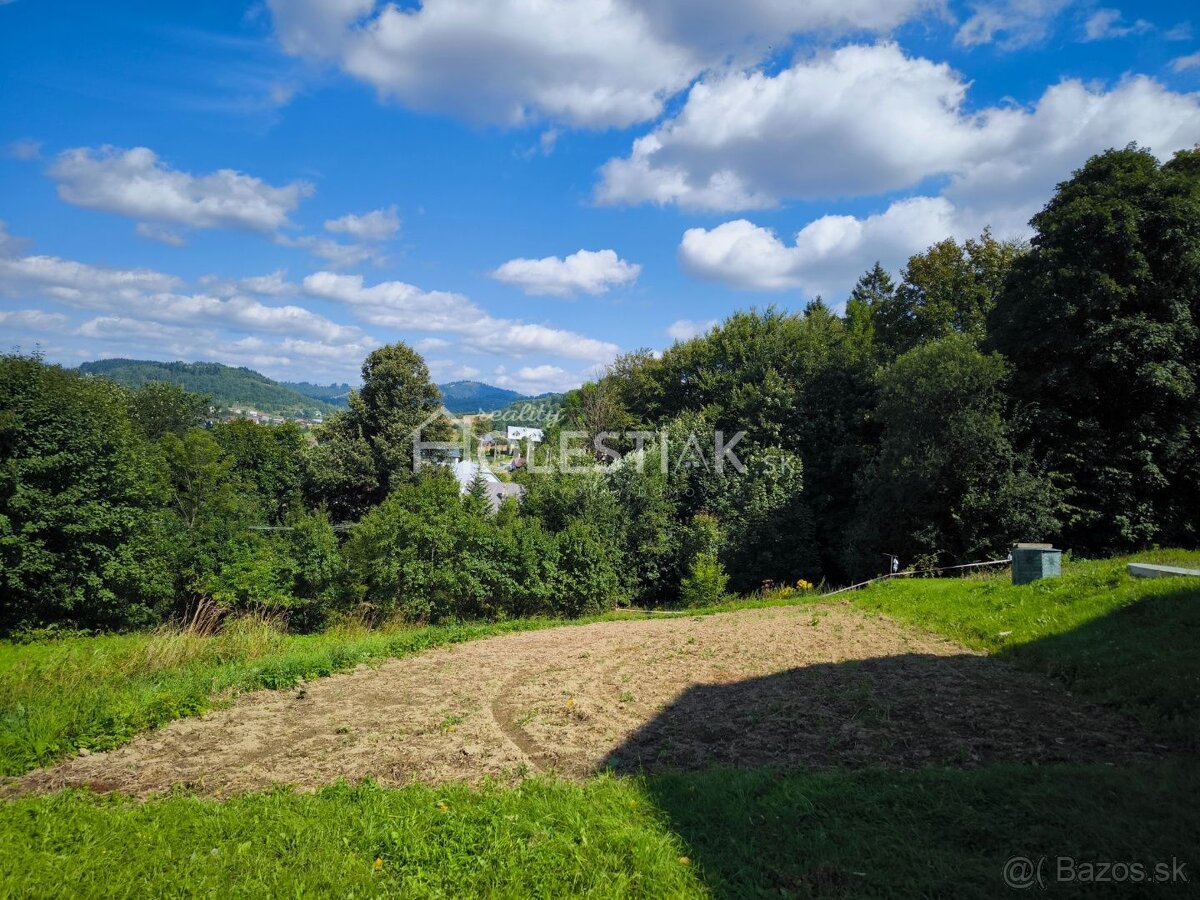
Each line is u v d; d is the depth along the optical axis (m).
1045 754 5.53
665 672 9.30
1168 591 8.64
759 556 27.12
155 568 19.17
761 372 35.88
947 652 9.17
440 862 4.28
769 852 4.23
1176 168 23.89
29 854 4.49
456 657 11.27
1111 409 21.94
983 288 33.44
